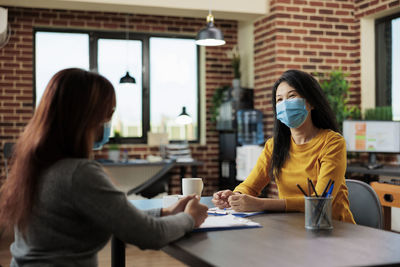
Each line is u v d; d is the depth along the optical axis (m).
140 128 6.29
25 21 5.76
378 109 4.98
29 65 5.76
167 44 6.37
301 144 2.05
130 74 6.23
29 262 1.20
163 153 5.93
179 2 5.13
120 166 5.46
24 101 5.74
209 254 1.20
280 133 2.11
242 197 1.83
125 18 6.08
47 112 1.25
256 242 1.33
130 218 1.21
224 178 6.03
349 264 1.10
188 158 5.89
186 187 1.99
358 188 2.06
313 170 2.00
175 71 6.40
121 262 1.88
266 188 5.31
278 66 5.18
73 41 6.06
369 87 5.30
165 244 1.28
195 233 1.46
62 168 1.20
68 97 1.25
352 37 5.38
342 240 1.35
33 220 1.21
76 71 1.30
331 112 2.06
